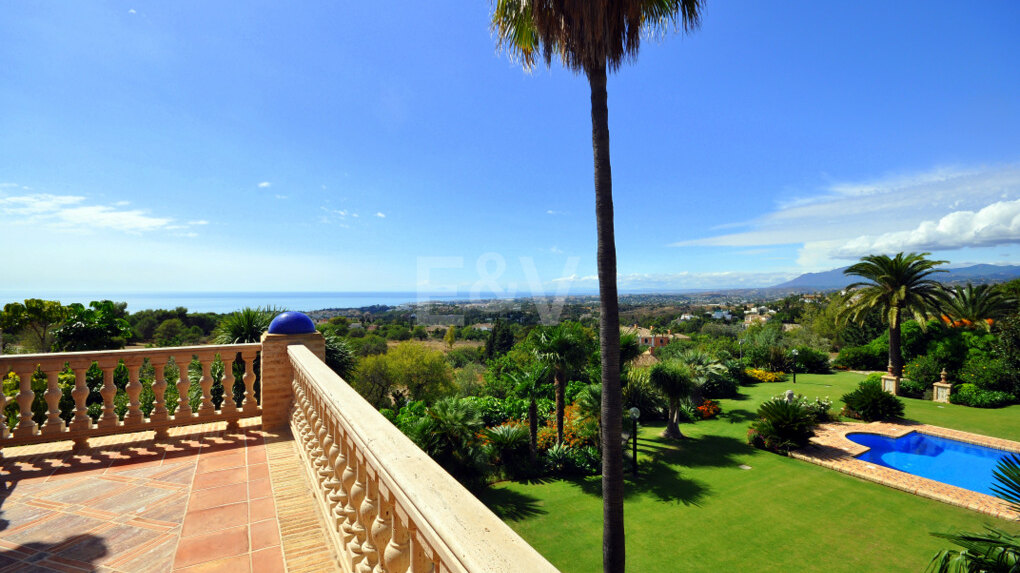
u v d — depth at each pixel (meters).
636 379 22.39
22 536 2.63
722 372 26.53
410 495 1.25
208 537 2.64
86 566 2.33
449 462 14.65
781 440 17.94
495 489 14.93
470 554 0.92
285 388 4.99
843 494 13.86
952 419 20.97
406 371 23.66
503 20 7.44
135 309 24.06
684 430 21.27
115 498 3.17
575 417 20.66
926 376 26.09
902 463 16.55
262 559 2.41
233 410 4.83
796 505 13.22
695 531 11.88
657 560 10.59
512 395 23.92
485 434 16.94
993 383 23.78
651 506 13.50
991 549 4.28
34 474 3.60
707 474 15.81
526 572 0.84
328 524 2.66
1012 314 25.47
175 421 4.54
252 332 9.77
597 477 15.84
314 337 5.10
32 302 15.23
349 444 2.10
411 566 1.30
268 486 3.39
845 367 34.91
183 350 4.59
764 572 10.04
